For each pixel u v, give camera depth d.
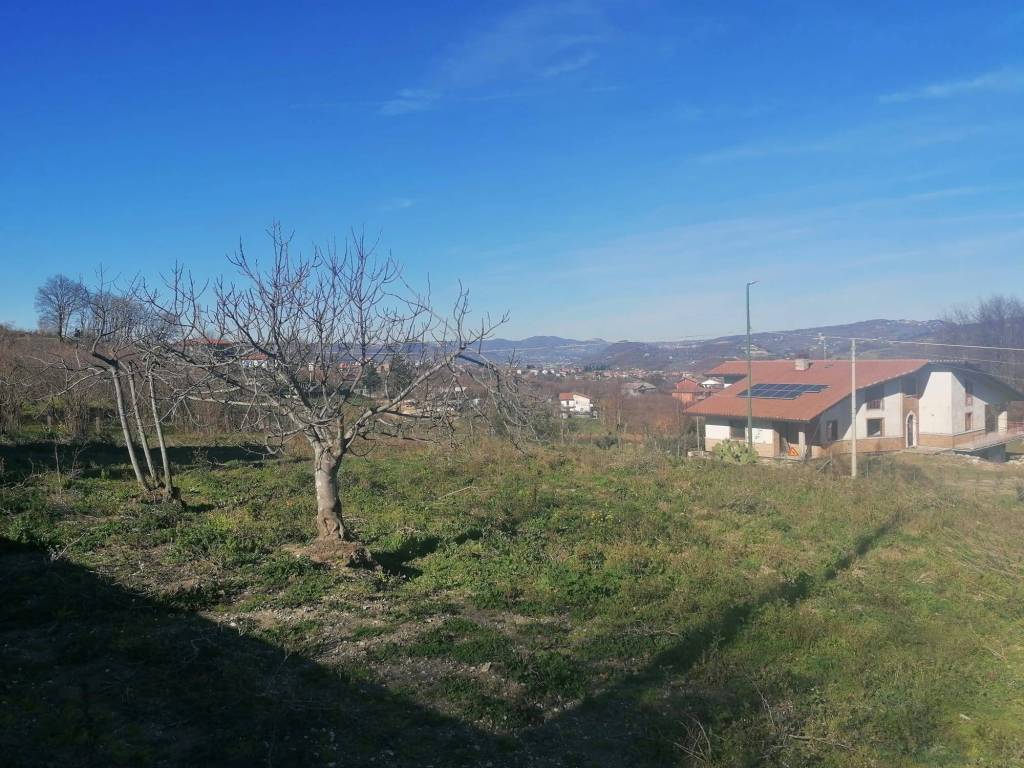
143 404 15.64
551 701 6.07
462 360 9.35
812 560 10.97
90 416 21.30
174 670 6.02
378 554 10.09
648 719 5.82
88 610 7.27
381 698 5.88
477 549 10.55
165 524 10.94
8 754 4.60
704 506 14.52
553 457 19.61
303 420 8.86
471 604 8.38
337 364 9.20
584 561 10.32
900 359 33.78
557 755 5.23
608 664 6.86
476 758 5.10
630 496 15.39
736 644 7.44
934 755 5.54
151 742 4.96
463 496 14.66
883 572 10.40
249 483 15.00
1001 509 15.83
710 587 9.34
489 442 19.62
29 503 11.56
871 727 5.84
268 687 5.89
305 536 10.59
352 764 4.89
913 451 31.73
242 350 9.30
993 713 6.31
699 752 5.23
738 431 32.66
